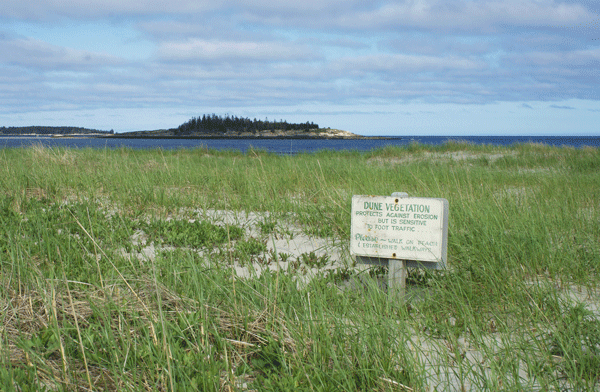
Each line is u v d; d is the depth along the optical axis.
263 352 2.49
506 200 6.06
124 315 2.79
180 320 2.69
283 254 4.62
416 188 7.95
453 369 2.30
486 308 3.09
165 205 6.48
